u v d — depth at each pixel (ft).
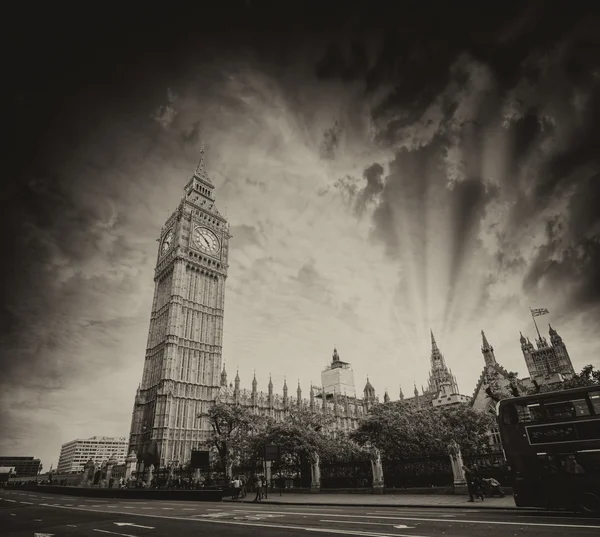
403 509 67.41
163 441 240.73
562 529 38.14
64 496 148.25
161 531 45.60
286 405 327.06
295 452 139.74
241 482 122.72
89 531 47.96
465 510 62.18
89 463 215.72
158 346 292.40
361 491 109.70
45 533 47.47
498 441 187.83
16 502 109.60
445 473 100.53
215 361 297.94
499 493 83.05
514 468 56.95
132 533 44.70
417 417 159.02
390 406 157.38
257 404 313.94
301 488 128.57
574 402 55.11
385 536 36.19
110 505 91.91
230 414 172.45
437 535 36.24
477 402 228.43
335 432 287.48
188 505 88.84
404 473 107.86
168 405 253.85
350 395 449.06
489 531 38.19
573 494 52.08
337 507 76.13
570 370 261.44
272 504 90.22
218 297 326.44
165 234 347.97
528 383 220.84
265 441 147.95
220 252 345.10
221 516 61.00
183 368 276.82
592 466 51.52
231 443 168.86
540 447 55.62
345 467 120.67
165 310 300.81
